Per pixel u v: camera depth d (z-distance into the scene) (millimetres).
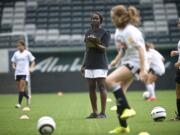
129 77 23234
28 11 95312
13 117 35875
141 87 78875
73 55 80875
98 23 33094
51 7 95938
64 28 92562
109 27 92938
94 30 33312
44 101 56469
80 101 55031
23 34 70500
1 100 60219
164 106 44625
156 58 55344
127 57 23125
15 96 68438
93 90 33469
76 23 93438
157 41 89938
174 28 92312
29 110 42500
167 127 26844
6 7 96062
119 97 23062
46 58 80875
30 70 48438
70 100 57344
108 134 24062
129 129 25938
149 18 94312
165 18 94188
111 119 31984
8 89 70875
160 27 92500
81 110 41656
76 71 78938
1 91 71000
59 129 27031
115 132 24469
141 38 22875
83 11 95375
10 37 70812
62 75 78938
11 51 70438
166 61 80438
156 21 93750
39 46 88750
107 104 47969
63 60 80812
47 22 93500
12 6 96312
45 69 80375
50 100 58344
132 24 23016
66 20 93875
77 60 80875
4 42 70625
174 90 78562
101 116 33344
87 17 94500
